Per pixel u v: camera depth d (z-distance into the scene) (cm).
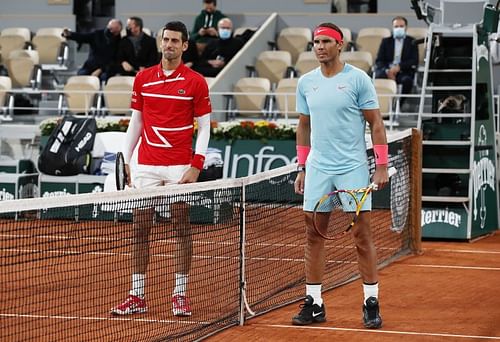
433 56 2855
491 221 2780
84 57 4300
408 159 2347
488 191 2758
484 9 2711
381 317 1580
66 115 3662
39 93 3741
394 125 3331
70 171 3020
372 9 4406
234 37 3928
